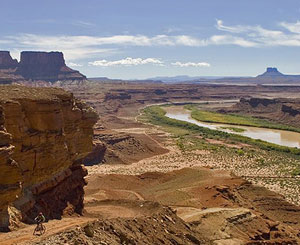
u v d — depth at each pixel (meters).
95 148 123.25
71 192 49.09
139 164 125.38
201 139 173.25
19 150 38.72
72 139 48.41
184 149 148.88
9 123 37.47
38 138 41.06
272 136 191.25
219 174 90.25
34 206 40.16
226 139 174.62
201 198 73.25
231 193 74.38
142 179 95.88
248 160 131.12
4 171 32.25
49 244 26.78
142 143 147.00
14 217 34.84
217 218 57.75
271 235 58.25
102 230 32.44
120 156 129.25
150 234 38.47
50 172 42.97
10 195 32.69
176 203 72.06
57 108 43.34
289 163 126.56
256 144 161.38
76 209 47.88
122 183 91.38
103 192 74.88
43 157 41.66
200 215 57.75
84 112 52.44
